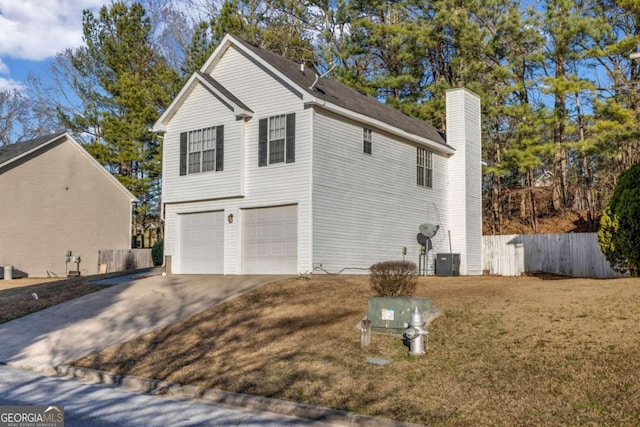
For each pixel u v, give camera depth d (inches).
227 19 1352.1
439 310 454.0
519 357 346.3
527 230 1331.2
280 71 762.8
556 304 435.8
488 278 765.9
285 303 558.9
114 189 1363.2
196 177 840.3
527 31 1092.5
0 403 335.0
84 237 1285.7
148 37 1581.0
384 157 864.3
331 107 751.1
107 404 334.0
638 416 257.9
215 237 825.5
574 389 294.0
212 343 460.1
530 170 1304.1
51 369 441.4
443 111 1203.2
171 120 882.1
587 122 1183.6
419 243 928.3
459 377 331.9
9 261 1139.3
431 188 970.7
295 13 1471.5
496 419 272.8
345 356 390.6
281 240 753.0
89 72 1596.9
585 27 1003.3
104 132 1441.9
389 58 1354.6
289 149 751.1
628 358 318.3
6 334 562.3
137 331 521.7
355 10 1363.2
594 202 1321.4
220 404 338.6
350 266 777.6
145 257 1381.6
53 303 673.0
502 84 1229.1
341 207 772.0
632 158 1268.5
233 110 803.4
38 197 1200.8
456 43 1198.3
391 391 323.3
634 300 414.6
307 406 311.6
